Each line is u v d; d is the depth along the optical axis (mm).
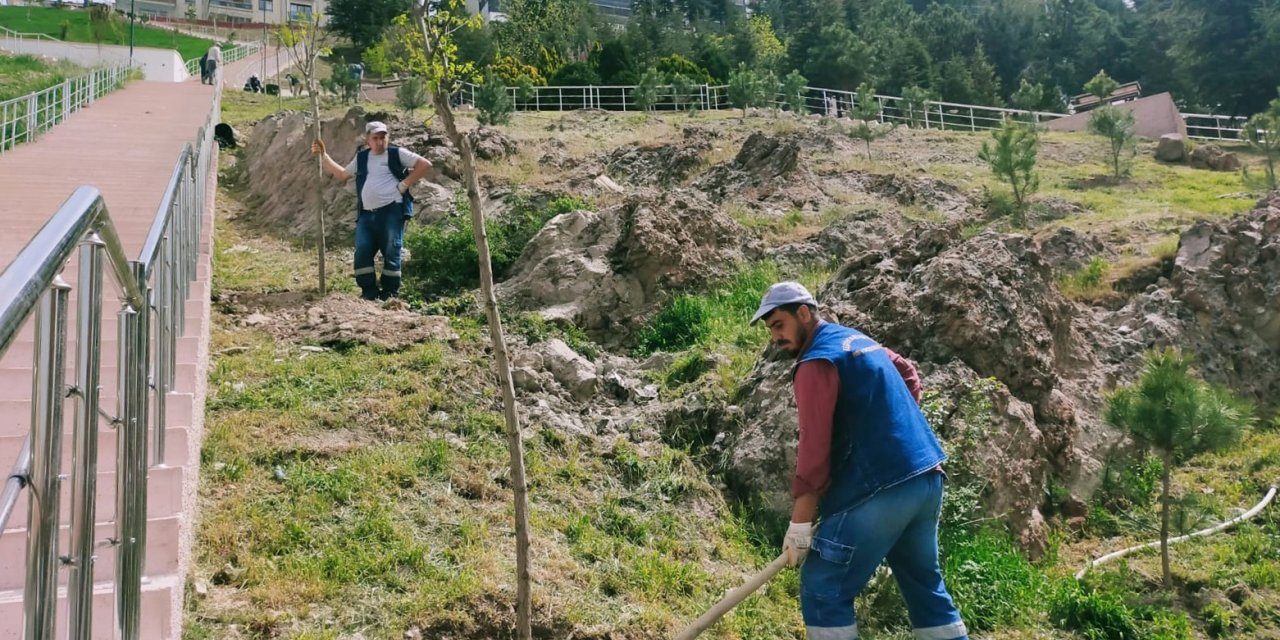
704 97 32500
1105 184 19016
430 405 7059
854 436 4012
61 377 2434
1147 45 56969
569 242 10531
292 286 10141
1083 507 7926
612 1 105250
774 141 16109
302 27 10266
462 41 38125
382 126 9617
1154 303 10992
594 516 6297
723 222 11508
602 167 17500
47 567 2338
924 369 7875
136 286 3545
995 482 7121
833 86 53562
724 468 7238
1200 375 10258
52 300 2402
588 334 9797
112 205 10984
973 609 6129
